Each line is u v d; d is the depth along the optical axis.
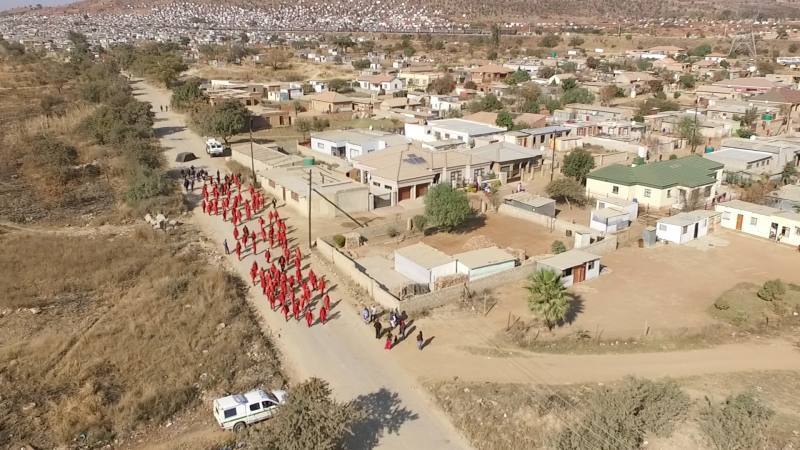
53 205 61.16
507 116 87.69
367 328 36.66
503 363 32.78
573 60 187.50
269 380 31.31
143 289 41.34
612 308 39.28
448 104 113.19
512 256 43.28
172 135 95.69
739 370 32.59
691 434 27.06
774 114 98.88
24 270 43.84
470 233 52.75
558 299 35.19
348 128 98.56
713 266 46.16
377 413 28.83
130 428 27.66
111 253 47.31
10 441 26.56
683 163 64.12
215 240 51.97
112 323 36.56
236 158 78.88
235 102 97.88
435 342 34.94
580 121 96.00
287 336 35.81
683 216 52.72
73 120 98.75
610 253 48.72
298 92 133.00
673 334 36.03
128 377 31.28
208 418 28.55
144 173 65.31
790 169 67.06
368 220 56.06
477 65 179.38
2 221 55.53
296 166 69.88
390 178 60.53
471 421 28.25
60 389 30.30
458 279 40.81
